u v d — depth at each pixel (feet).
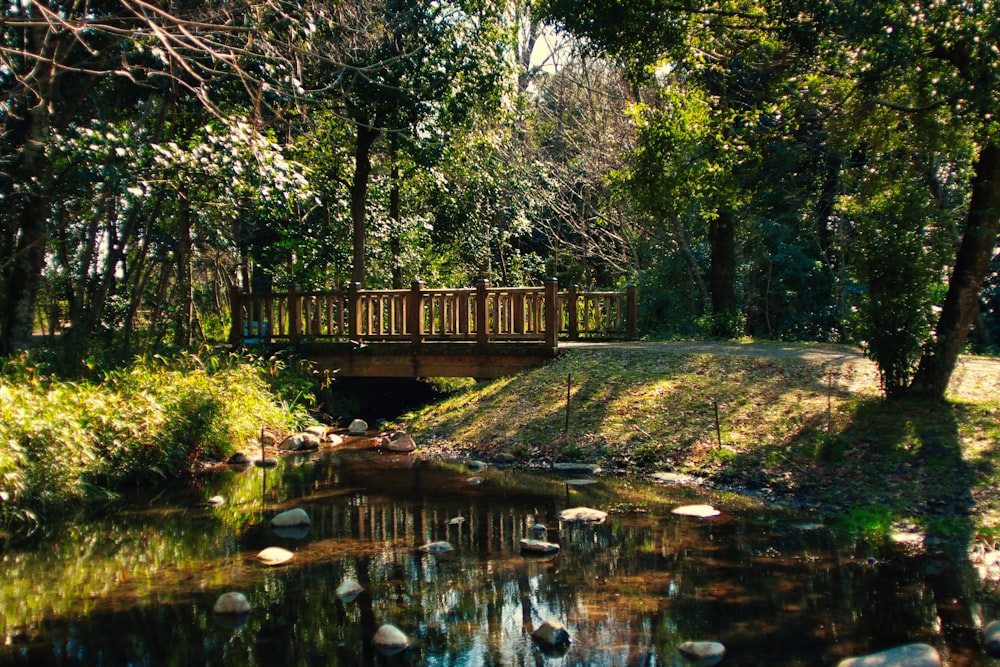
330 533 24.53
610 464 33.12
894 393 31.45
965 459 26.09
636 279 75.66
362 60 52.21
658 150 43.04
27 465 26.48
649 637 16.33
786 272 72.43
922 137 35.14
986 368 37.35
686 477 30.50
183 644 16.46
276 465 35.50
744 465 29.96
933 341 30.73
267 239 78.07
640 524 24.66
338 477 32.73
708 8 39.88
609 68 82.69
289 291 50.52
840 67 34.55
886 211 32.35
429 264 79.56
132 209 50.11
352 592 19.21
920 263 30.32
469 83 58.49
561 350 45.88
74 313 53.62
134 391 34.01
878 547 21.67
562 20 42.04
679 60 42.09
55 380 32.63
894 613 17.13
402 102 56.03
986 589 18.37
